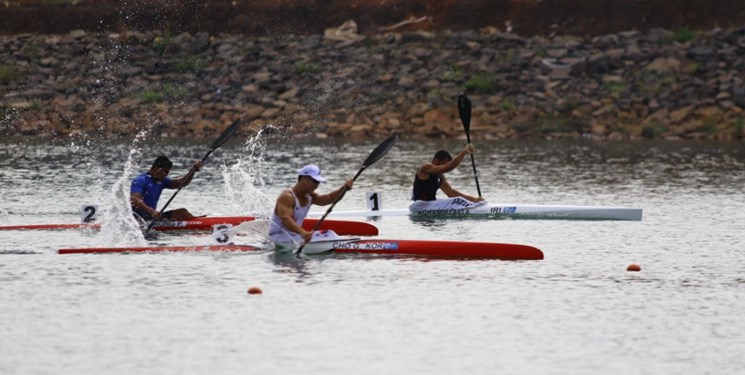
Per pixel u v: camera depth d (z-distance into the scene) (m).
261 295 42.53
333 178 89.56
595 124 136.25
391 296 42.53
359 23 160.25
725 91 139.38
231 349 35.25
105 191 77.88
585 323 38.81
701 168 98.38
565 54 149.62
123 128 136.62
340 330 37.56
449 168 67.00
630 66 145.25
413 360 34.31
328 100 142.00
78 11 162.38
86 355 34.53
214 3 162.12
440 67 148.38
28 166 96.62
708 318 39.69
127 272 46.66
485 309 40.66
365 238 54.84
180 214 60.03
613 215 65.62
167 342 36.00
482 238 57.78
